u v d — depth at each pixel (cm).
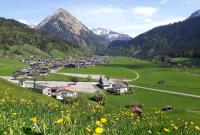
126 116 1453
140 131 1128
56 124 858
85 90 16425
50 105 1709
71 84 18438
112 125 1119
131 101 15075
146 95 16762
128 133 1049
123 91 17325
